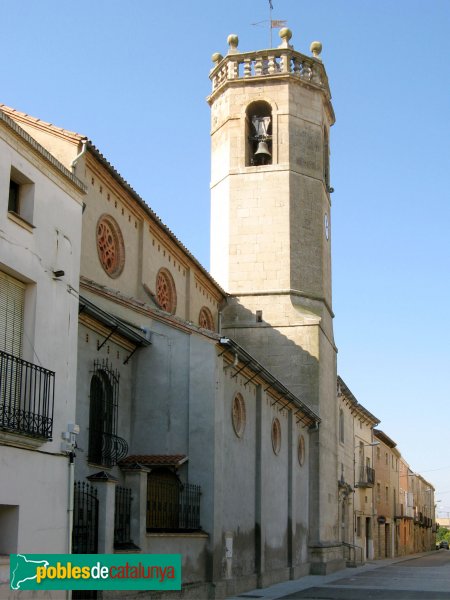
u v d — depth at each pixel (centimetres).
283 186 3947
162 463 2172
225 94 4122
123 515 1784
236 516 2533
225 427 2459
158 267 2973
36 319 1443
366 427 6275
